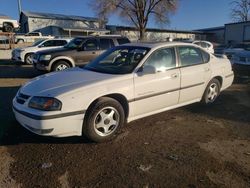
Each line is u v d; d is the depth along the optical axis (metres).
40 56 10.53
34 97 3.95
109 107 4.27
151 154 3.91
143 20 42.31
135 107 4.62
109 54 5.43
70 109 3.87
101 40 11.01
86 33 41.91
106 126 4.29
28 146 4.14
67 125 3.90
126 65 4.80
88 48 10.79
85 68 5.20
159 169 3.51
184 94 5.40
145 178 3.31
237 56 10.91
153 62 4.89
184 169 3.51
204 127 4.98
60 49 10.84
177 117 5.52
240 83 9.38
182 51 5.43
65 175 3.37
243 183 3.22
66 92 3.91
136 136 4.54
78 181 3.25
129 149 4.07
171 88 5.09
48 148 4.08
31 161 3.70
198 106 6.25
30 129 3.98
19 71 13.09
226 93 7.73
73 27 42.62
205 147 4.14
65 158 3.78
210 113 5.79
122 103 4.55
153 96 4.82
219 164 3.63
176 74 5.15
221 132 4.75
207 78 5.88
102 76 4.47
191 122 5.24
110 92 4.25
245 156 3.87
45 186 3.15
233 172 3.45
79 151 3.99
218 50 16.56
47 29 40.94
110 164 3.63
